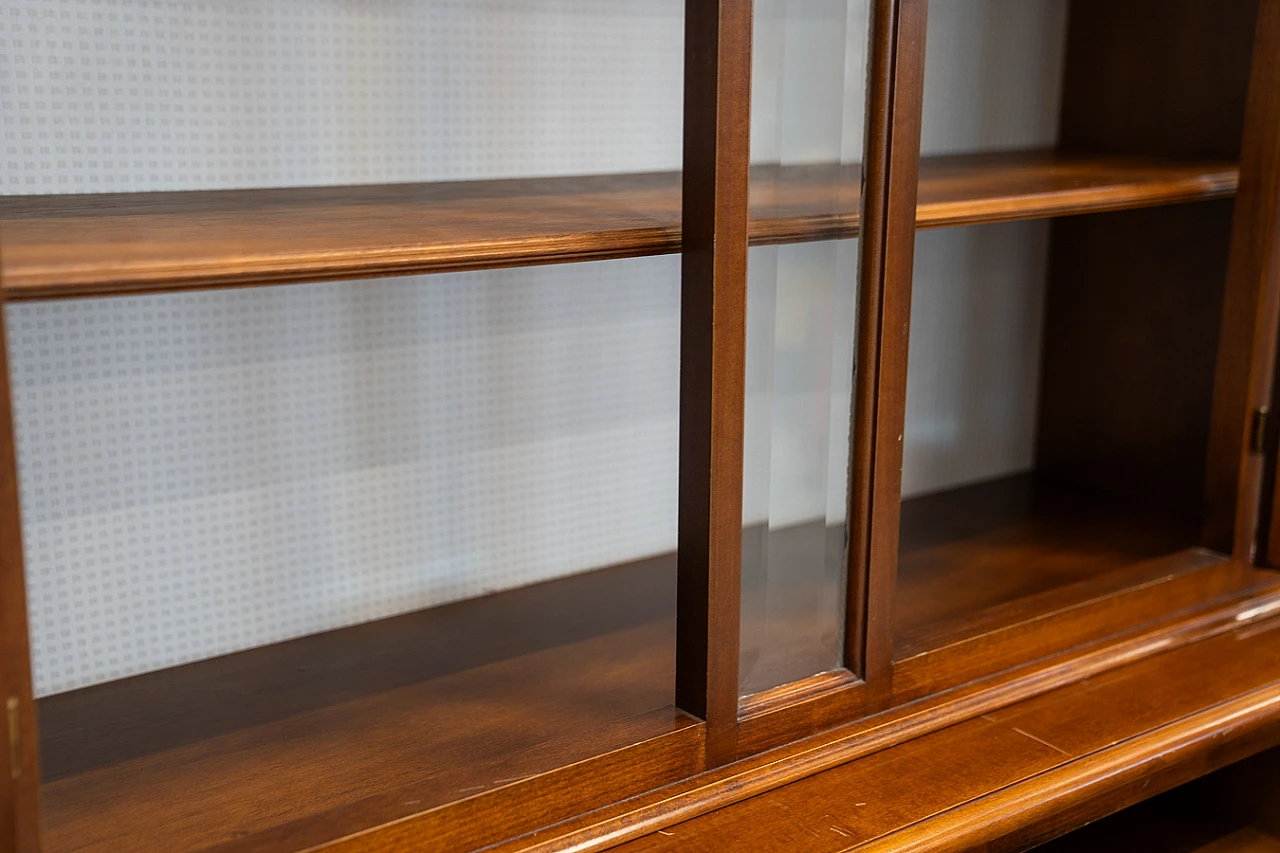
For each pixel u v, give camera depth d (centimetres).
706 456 100
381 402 132
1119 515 170
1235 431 145
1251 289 140
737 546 104
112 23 109
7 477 74
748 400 103
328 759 106
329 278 86
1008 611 132
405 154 128
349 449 131
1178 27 159
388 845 92
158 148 114
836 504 112
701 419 100
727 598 104
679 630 107
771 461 106
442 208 108
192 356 120
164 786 102
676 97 145
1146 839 153
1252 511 149
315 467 130
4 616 75
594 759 101
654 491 156
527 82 133
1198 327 164
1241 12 151
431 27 126
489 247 92
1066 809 114
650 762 104
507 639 131
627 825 101
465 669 124
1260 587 149
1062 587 139
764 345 103
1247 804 154
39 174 109
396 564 137
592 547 152
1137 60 165
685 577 105
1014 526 165
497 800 96
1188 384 167
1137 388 173
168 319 117
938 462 180
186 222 96
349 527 133
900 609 137
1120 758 117
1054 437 186
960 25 163
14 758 77
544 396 144
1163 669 135
